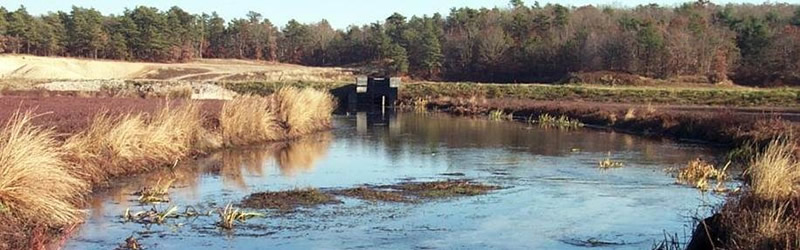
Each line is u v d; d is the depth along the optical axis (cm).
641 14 11288
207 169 2041
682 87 7206
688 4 11931
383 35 11456
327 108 3878
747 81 7919
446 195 1672
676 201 1595
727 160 2356
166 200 1547
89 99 3816
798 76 7644
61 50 10731
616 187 1798
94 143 1772
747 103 5069
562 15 10731
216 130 2553
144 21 11394
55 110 2633
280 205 1512
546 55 9169
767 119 2884
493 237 1253
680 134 3231
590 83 7781
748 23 9356
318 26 13825
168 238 1216
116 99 3884
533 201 1598
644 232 1291
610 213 1462
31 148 1251
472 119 4562
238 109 2723
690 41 8294
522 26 10731
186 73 9588
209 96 5038
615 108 4216
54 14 11112
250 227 1309
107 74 9331
